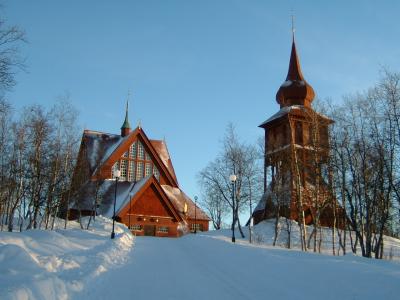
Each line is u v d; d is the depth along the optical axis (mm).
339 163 39188
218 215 80938
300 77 68250
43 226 45219
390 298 10680
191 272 16891
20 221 46156
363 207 38875
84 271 14172
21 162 40375
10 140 41438
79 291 11219
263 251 21000
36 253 19344
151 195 60938
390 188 34531
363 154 37656
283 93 66375
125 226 52625
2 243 18688
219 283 14328
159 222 60438
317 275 13844
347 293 11609
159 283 14172
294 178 46562
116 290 12438
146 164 70625
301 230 43094
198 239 33812
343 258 18359
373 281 12133
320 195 42688
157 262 20203
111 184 65438
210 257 22047
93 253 20484
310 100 66688
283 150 48344
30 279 10086
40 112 59531
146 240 36750
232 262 19219
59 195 42500
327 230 54031
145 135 70562
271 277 14867
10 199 42688
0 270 10695
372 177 37156
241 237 51125
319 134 41750
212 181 55688
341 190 39344
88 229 45844
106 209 61000
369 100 38219
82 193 52531
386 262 17094
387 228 40906
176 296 12227
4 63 20219
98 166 61594
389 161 35312
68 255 18000
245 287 13609
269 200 53719
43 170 40844
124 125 76562
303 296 12047
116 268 17062
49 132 41406
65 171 42719
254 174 52562
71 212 58750
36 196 40250
